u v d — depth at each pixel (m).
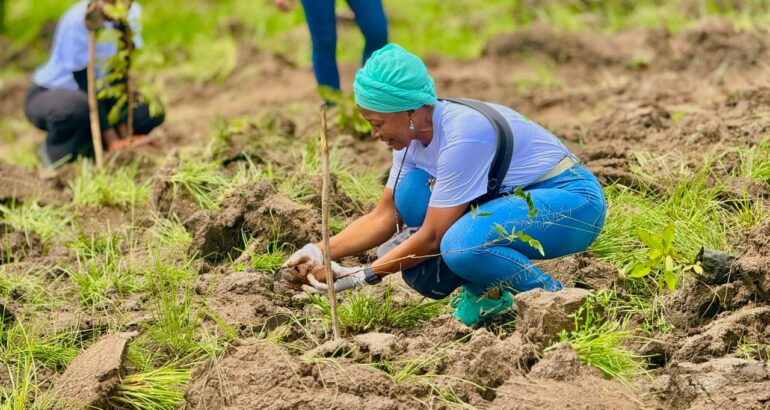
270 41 13.90
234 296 5.91
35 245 7.37
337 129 8.72
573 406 4.61
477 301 5.54
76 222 7.71
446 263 5.29
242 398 4.86
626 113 8.85
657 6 13.36
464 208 5.16
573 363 4.83
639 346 5.32
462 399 4.81
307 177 7.27
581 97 10.45
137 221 7.54
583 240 5.43
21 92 13.43
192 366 5.38
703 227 6.28
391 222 5.59
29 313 6.15
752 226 6.22
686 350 5.22
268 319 5.61
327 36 8.43
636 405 4.71
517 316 5.27
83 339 5.88
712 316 5.62
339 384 4.84
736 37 10.84
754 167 7.11
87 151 9.32
